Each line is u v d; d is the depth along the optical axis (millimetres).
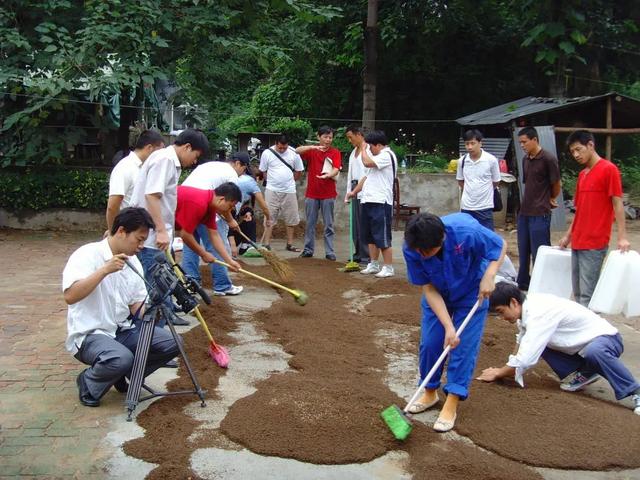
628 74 19766
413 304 6969
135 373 4203
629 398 4734
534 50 18031
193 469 3533
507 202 13320
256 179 10961
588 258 5988
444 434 4023
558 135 14391
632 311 5684
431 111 19109
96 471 3516
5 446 3760
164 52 11539
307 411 4133
